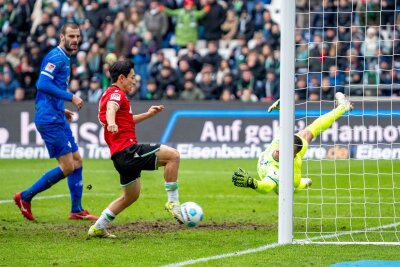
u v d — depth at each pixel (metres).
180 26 55.03
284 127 20.22
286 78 20.19
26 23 56.94
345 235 22.28
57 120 25.30
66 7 56.00
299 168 23.23
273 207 29.14
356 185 35.59
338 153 44.81
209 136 48.31
